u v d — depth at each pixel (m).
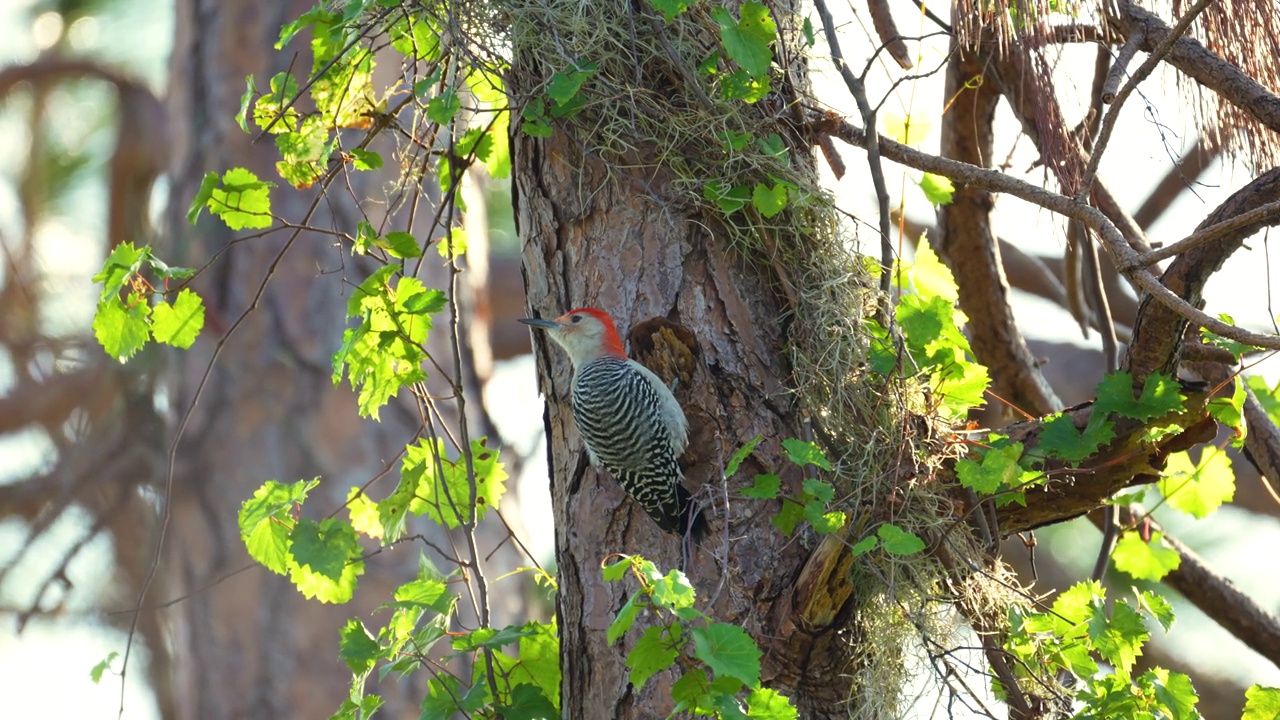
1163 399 8.23
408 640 9.02
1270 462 9.95
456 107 8.85
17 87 18.08
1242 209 7.90
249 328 15.24
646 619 8.40
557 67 8.88
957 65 11.34
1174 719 8.16
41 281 17.78
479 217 16.58
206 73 15.71
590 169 9.02
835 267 8.99
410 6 8.97
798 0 9.48
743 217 8.88
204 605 15.09
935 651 8.55
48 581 15.15
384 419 15.28
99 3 18.30
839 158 10.15
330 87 9.83
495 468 9.94
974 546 8.73
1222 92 8.09
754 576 8.27
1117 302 16.19
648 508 8.53
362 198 15.27
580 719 8.63
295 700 14.84
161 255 15.66
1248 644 11.88
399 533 9.60
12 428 16.97
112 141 18.17
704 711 7.04
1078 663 8.57
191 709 15.08
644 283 8.84
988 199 12.02
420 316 9.16
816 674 8.27
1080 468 8.50
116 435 16.50
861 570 8.38
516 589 15.98
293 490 8.95
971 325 12.52
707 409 8.66
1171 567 11.26
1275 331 8.52
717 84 8.88
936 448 8.72
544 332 9.54
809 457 7.86
